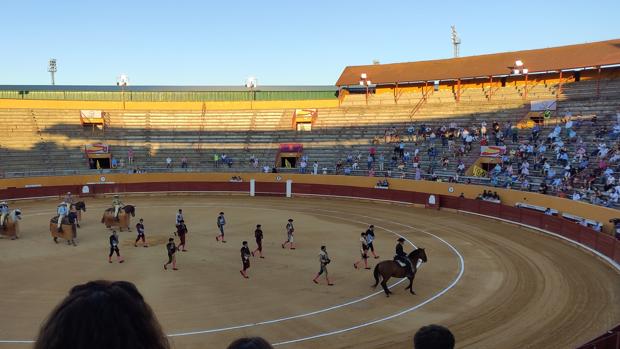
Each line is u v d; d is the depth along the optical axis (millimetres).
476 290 22688
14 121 62594
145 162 61375
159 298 21625
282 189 56469
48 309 20344
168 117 68938
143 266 26891
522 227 37688
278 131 66750
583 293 21969
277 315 19625
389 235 35250
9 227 33312
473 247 31359
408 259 22172
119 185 56125
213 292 22469
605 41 55625
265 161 62031
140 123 67562
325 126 65812
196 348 16562
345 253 30078
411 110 62938
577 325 18281
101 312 1784
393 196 50562
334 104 69562
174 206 48688
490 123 55094
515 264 27172
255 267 26781
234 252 30125
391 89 68938
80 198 54031
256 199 54062
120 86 71812
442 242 32875
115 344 1768
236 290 22781
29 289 22984
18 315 19625
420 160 53969
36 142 60500
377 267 22250
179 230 30078
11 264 27391
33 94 68812
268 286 23422
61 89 70062
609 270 25766
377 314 19703
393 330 18016
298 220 41250
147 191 57000
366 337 17391
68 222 31906
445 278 24672
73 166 58750
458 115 58688
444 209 46344
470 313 19703
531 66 56812
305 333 17797
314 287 23281
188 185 57688
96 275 25203
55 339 1732
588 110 49438
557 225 33812
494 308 20234
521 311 19828
